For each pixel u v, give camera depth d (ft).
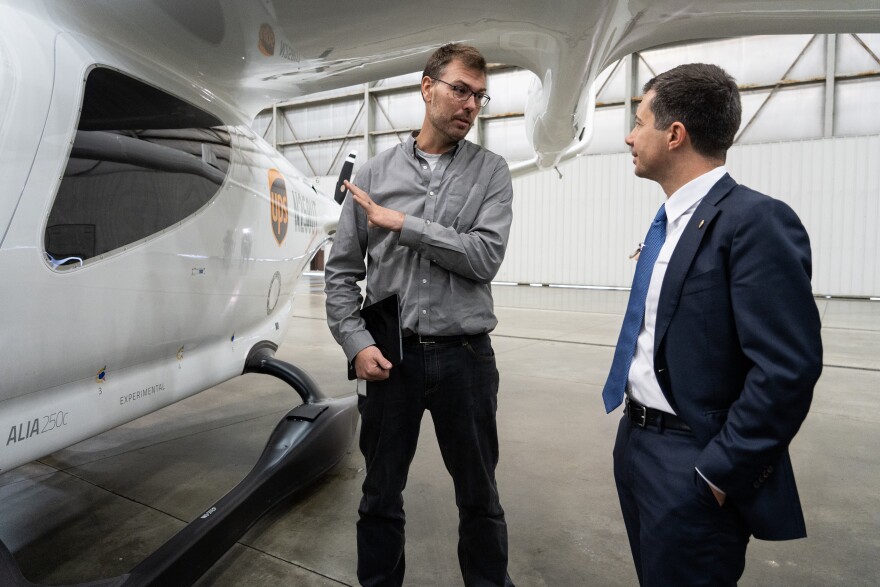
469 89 3.78
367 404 4.08
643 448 2.99
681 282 2.75
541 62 6.06
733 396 2.72
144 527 5.72
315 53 5.33
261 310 7.61
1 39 3.47
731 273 2.58
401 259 3.98
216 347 6.67
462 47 3.82
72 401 4.33
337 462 6.91
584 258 36.14
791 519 2.59
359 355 3.87
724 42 31.99
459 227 3.95
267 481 5.45
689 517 2.70
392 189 4.02
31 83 3.59
